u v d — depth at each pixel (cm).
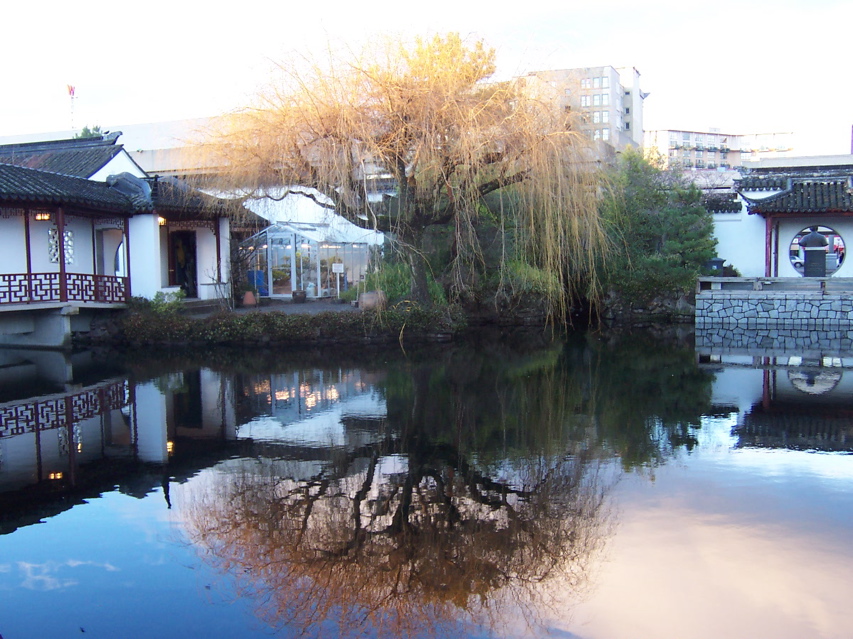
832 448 737
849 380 1145
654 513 564
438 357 1420
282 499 613
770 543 504
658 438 784
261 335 1577
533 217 1468
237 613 432
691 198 2134
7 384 1151
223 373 1247
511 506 586
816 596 432
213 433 830
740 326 1836
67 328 1558
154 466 706
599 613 421
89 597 449
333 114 1329
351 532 545
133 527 556
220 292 1922
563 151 1390
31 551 515
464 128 1302
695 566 473
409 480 655
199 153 1473
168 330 1584
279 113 1351
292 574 482
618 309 2109
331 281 2167
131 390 1095
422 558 499
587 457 714
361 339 1600
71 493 630
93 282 1619
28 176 1516
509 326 1964
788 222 2205
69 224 1708
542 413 909
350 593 455
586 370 1252
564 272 1719
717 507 572
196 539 534
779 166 2755
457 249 1538
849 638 388
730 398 999
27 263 1497
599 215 1548
